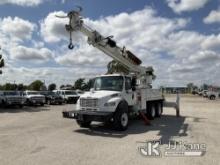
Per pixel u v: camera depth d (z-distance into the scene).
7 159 6.78
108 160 6.71
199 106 27.69
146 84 16.50
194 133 10.73
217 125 13.18
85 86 13.34
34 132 10.91
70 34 11.39
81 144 8.59
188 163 6.51
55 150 7.75
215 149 7.96
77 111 11.20
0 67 25.81
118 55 13.98
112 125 12.08
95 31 12.48
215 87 54.44
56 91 34.53
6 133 10.64
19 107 26.58
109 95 11.30
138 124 13.52
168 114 18.94
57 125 13.02
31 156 7.08
